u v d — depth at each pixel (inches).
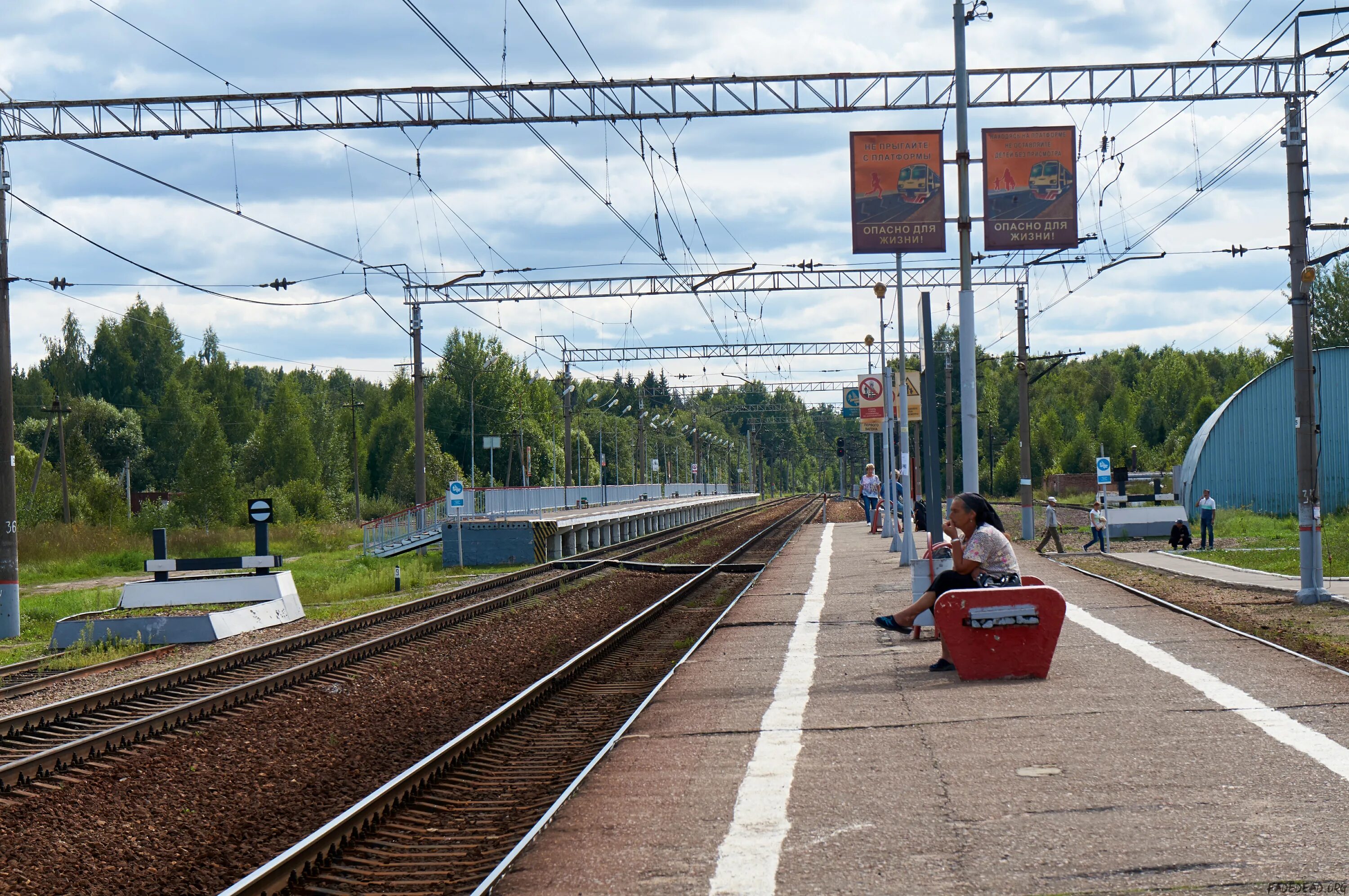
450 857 324.5
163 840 357.1
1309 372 753.6
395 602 1117.7
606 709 550.3
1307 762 316.8
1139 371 6466.5
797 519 2903.5
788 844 275.7
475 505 1723.7
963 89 794.8
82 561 1758.1
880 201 811.4
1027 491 1630.2
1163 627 601.9
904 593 872.3
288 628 916.6
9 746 489.4
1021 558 1231.5
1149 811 280.8
